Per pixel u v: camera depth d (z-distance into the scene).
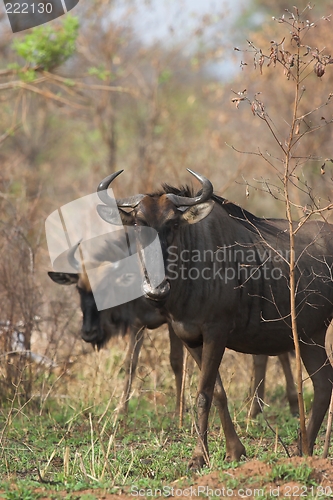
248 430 24.06
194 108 57.66
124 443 23.02
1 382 27.78
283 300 21.02
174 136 53.62
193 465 19.75
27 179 46.47
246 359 31.05
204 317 20.33
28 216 32.75
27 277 29.75
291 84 46.22
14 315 29.67
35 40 37.62
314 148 44.25
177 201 20.45
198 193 21.25
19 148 56.22
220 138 46.47
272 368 31.72
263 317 20.92
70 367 30.34
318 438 23.42
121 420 25.00
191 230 20.62
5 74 38.97
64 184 54.22
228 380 28.19
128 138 57.81
